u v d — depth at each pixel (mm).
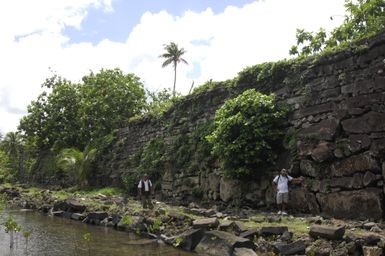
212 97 15594
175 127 17672
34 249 9078
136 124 22000
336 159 10086
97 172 24422
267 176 11867
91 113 29641
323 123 10625
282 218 9734
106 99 28891
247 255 7324
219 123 12562
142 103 30047
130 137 22406
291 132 11562
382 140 9172
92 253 8531
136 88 30062
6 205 20312
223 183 13391
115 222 12266
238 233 8562
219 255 7832
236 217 10375
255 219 9758
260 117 11766
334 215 9836
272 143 11898
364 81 9836
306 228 8320
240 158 11836
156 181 18156
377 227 7727
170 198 16781
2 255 8500
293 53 18859
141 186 14281
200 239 8789
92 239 10156
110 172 23188
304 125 11227
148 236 10352
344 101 10219
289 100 11930
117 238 10273
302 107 11398
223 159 12430
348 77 10258
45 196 19688
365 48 9914
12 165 44969
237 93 13992
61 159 28797
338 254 6742
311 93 11172
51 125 33531
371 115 9484
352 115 9961
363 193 9305
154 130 19859
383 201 8984
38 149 36969
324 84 10875
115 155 23109
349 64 10312
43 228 12148
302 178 10828
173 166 16984
